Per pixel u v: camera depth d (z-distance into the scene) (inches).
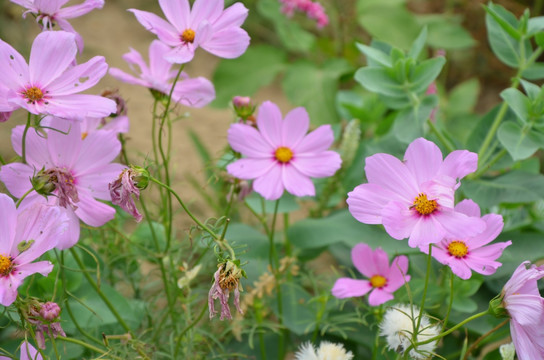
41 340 29.5
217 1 30.8
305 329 36.2
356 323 36.6
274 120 34.4
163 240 37.8
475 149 38.5
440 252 29.8
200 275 41.0
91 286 34.7
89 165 30.1
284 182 33.9
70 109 28.5
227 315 28.3
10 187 29.5
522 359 27.9
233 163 34.2
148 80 33.8
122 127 33.5
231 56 30.8
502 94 34.7
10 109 28.0
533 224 37.5
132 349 33.5
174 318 35.7
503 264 35.2
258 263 38.3
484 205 35.9
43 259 33.3
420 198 28.4
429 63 36.1
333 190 42.8
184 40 31.0
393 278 33.4
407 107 36.7
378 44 38.9
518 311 27.8
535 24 37.6
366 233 37.2
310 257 40.3
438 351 37.0
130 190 28.5
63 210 29.6
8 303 27.2
